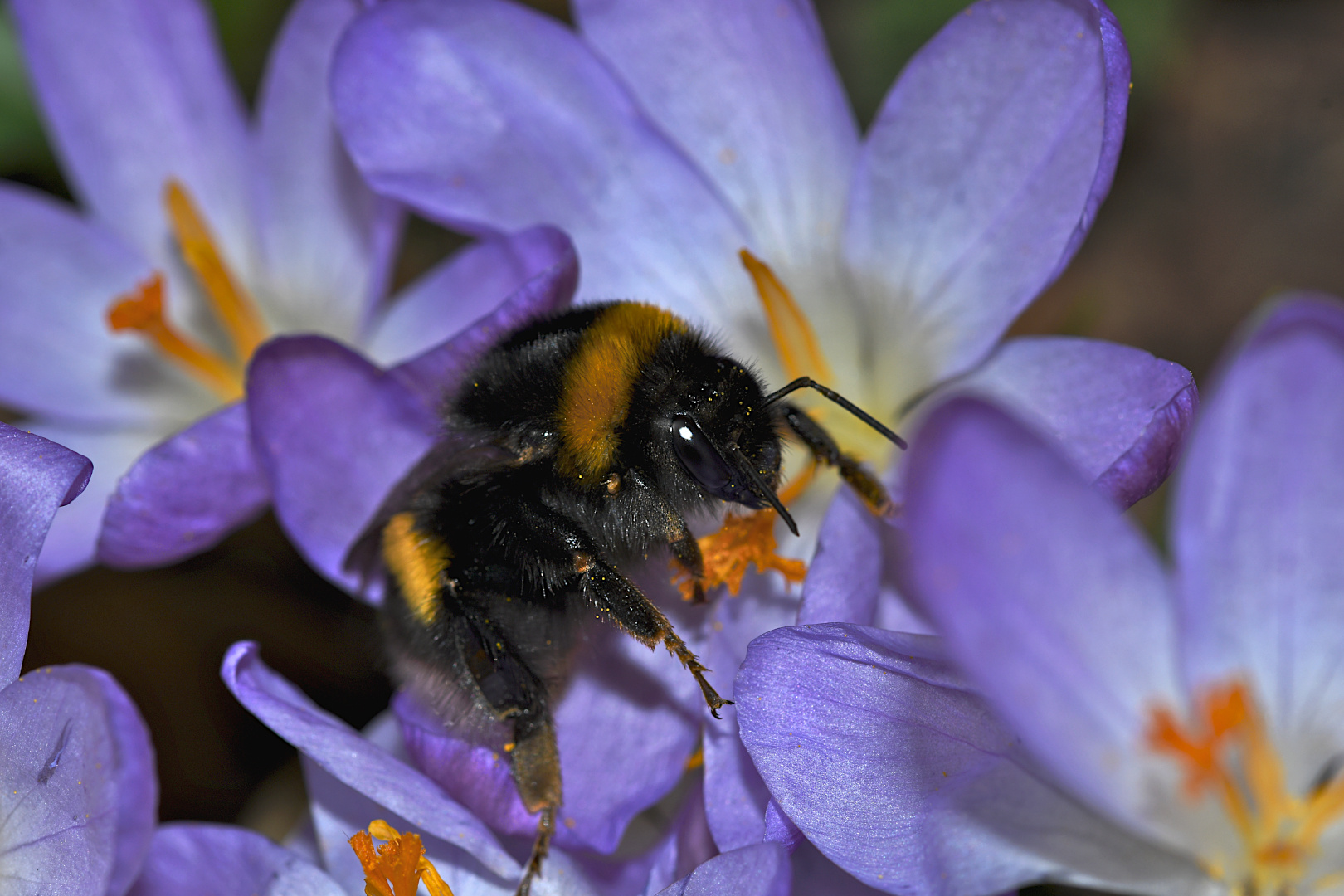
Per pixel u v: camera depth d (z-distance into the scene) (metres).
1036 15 0.18
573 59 0.19
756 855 0.17
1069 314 0.22
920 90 0.19
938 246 0.19
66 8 0.20
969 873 0.17
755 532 0.18
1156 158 0.23
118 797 0.17
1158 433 0.17
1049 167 0.18
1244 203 0.22
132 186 0.21
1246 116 0.23
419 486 0.18
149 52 0.20
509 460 0.18
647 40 0.19
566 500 0.18
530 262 0.19
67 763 0.17
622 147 0.19
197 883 0.18
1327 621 0.17
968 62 0.18
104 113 0.20
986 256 0.19
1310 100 0.23
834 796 0.17
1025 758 0.17
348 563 0.18
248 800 0.21
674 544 0.18
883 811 0.17
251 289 0.21
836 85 0.19
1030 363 0.18
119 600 0.21
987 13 0.18
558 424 0.18
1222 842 0.17
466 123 0.19
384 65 0.19
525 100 0.19
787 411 0.18
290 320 0.20
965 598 0.16
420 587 0.18
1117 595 0.17
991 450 0.16
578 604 0.18
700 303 0.19
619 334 0.18
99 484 0.20
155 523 0.19
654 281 0.19
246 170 0.20
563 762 0.18
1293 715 0.17
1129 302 0.22
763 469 0.18
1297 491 0.17
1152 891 0.17
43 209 0.20
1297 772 0.17
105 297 0.21
